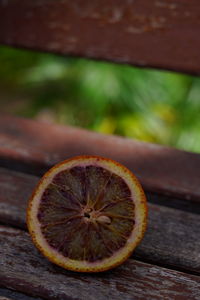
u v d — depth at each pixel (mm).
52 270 429
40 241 425
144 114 1030
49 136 619
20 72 1191
